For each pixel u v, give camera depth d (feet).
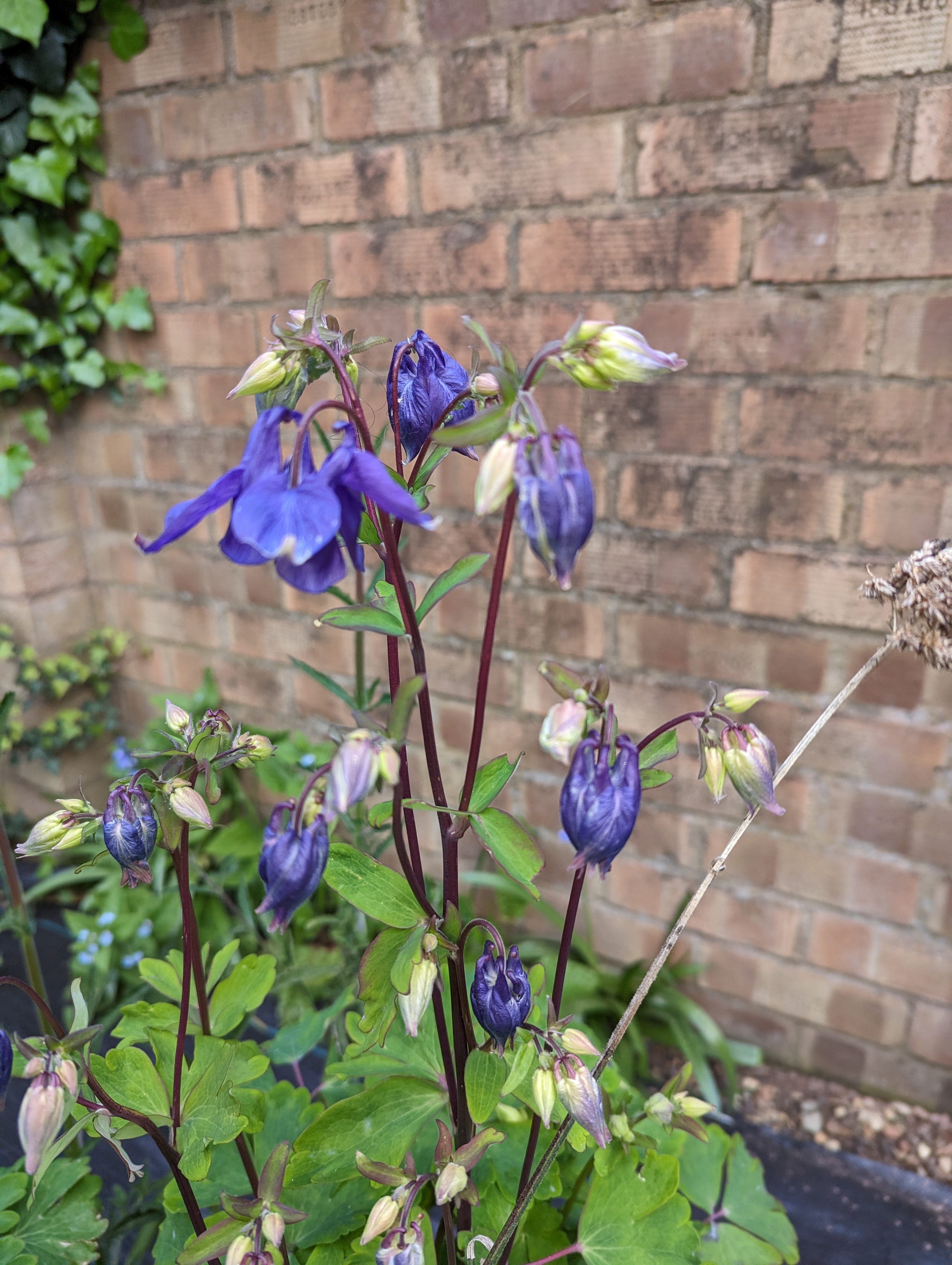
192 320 3.86
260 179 3.50
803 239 2.78
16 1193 2.30
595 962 3.73
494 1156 2.22
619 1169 2.14
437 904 3.68
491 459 1.42
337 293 3.52
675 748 1.77
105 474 4.38
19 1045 1.64
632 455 3.20
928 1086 3.44
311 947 3.96
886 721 3.09
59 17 3.52
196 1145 1.94
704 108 2.79
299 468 1.42
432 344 1.78
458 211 3.20
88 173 3.85
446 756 3.93
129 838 1.77
